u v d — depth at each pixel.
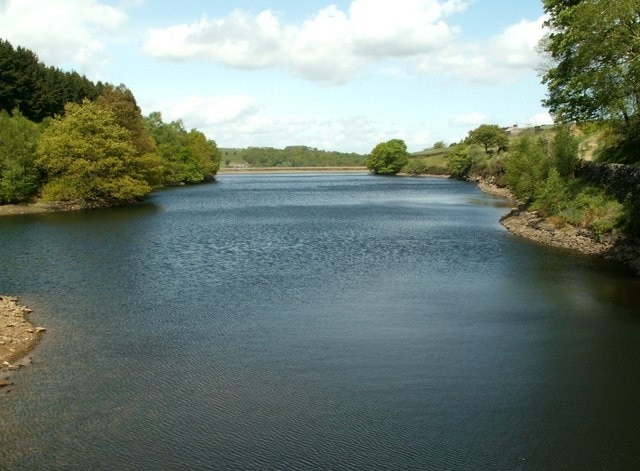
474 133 153.12
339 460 12.91
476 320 23.12
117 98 96.19
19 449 13.29
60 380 17.03
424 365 18.36
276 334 21.44
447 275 31.62
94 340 20.59
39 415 14.88
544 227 45.88
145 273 32.16
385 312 24.38
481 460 12.93
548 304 25.33
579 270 32.31
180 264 34.94
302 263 35.44
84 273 32.06
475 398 15.98
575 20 40.66
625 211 36.94
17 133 74.44
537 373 17.67
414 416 14.94
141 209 73.81
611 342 20.34
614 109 40.09
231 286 29.09
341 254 38.69
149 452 13.21
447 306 25.23
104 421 14.62
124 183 76.88
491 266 33.91
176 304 25.56
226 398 15.97
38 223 56.88
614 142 50.59
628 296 26.50
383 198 94.12
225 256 37.91
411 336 21.19
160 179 103.69
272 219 61.59
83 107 78.12
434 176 183.75
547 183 48.28
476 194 99.88
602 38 38.25
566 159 50.28
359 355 19.25
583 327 22.05
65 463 12.73
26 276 31.17
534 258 36.19
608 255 35.81
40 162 73.19
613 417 14.89
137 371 17.80
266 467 12.64
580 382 17.02
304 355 19.25
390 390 16.48
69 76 120.25
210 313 24.16
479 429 14.27
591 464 12.79
